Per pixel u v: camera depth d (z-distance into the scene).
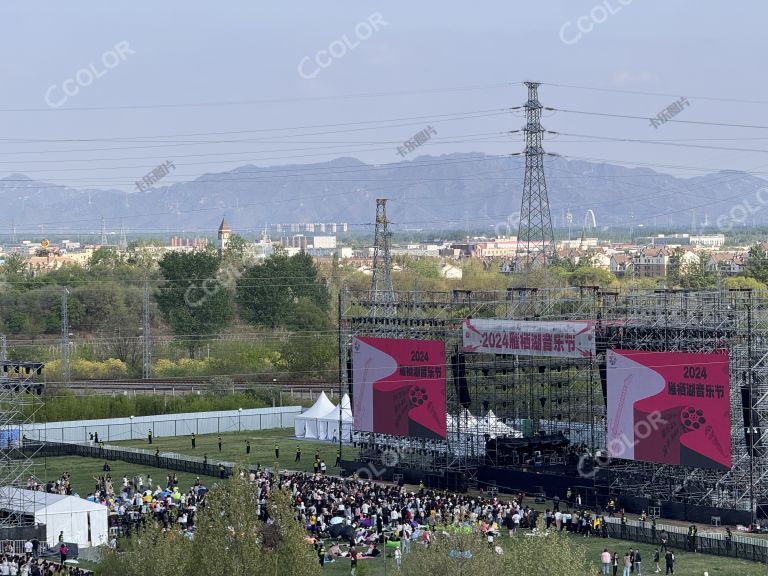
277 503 103.88
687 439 161.75
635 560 134.62
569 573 103.81
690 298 183.00
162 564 106.38
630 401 169.38
